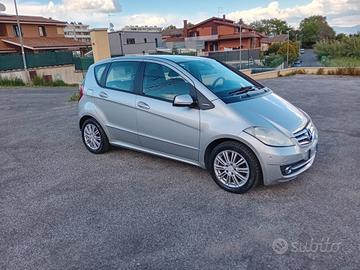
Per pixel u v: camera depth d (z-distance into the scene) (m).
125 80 4.55
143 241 2.84
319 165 4.30
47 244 2.85
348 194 3.51
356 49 29.33
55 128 6.92
